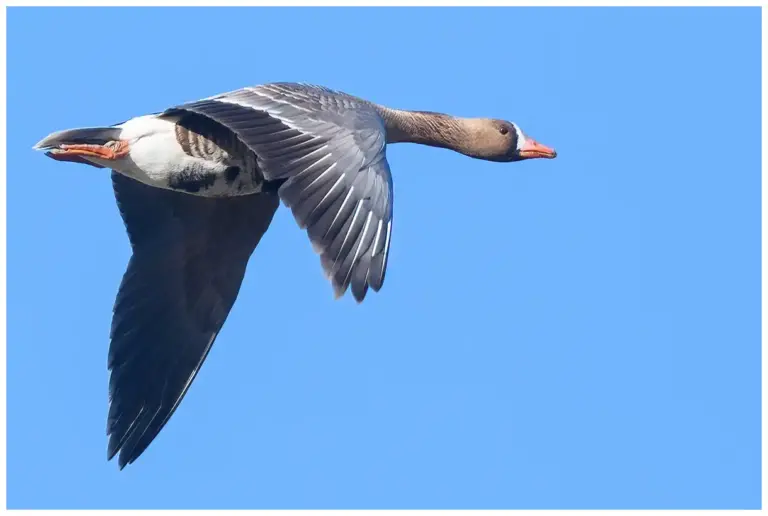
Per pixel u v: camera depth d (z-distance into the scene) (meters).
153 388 16.05
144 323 16.12
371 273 12.21
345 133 12.86
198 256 16.25
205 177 14.65
